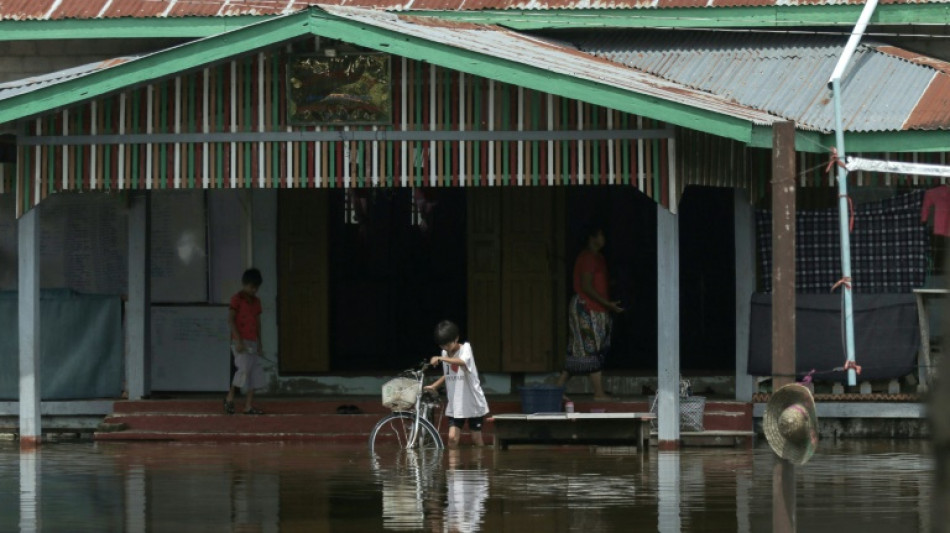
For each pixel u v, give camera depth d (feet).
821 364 99.04
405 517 64.23
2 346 109.91
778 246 58.49
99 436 103.45
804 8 100.94
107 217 113.70
